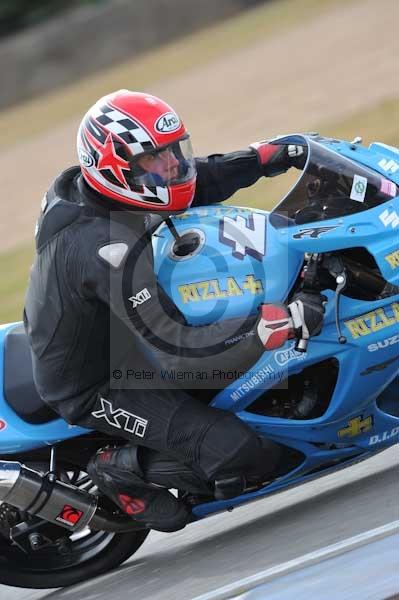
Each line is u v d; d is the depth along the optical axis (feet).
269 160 54.65
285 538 49.06
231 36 273.13
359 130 135.95
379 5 242.17
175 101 203.41
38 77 317.01
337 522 48.24
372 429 51.08
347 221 47.29
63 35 319.88
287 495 58.49
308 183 48.91
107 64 321.32
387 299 48.24
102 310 47.09
